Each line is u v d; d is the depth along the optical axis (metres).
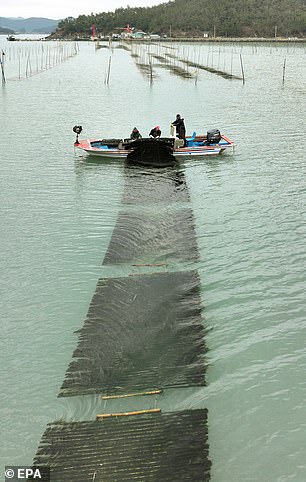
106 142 28.77
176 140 27.98
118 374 11.20
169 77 77.06
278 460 9.16
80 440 9.50
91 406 10.31
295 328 12.81
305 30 197.38
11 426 9.87
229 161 27.91
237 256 16.48
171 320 13.10
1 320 13.19
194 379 11.06
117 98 53.62
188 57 118.56
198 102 51.00
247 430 9.77
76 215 20.03
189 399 10.51
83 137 33.78
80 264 16.06
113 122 39.41
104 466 8.98
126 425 9.84
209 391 10.73
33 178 24.83
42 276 15.38
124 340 12.33
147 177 25.05
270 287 14.65
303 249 17.00
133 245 17.25
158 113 43.94
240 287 14.66
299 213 20.16
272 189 23.16
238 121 40.38
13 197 22.08
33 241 17.72
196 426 9.82
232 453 9.27
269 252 16.78
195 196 22.25
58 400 10.49
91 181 24.36
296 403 10.43
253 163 27.53
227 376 11.16
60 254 16.75
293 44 178.75
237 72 84.62
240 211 20.39
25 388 10.84
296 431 9.76
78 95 56.03
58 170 26.19
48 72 85.19
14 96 54.91
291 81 71.44
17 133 35.25
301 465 9.08
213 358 11.73
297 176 25.17
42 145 31.59
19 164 27.30
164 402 10.42
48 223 19.25
